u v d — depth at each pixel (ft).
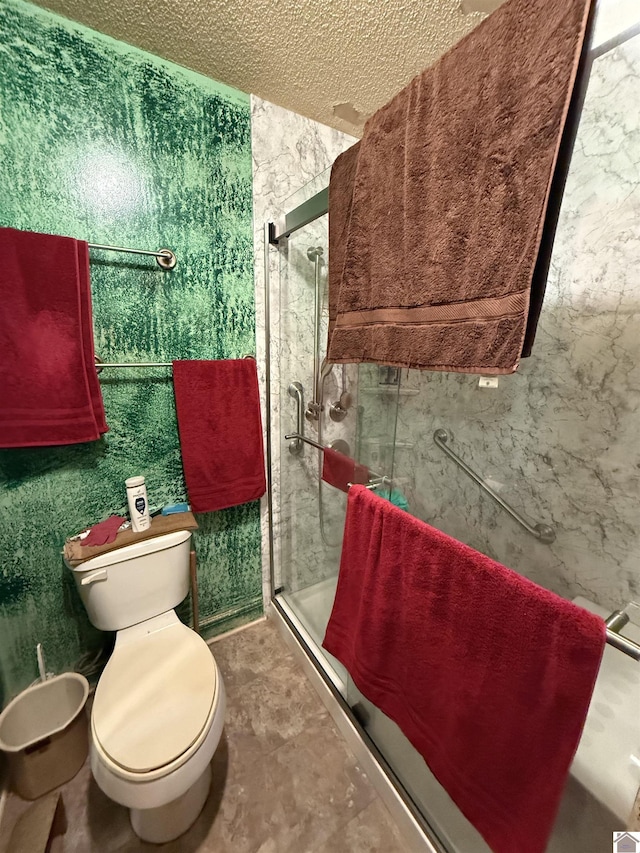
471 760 2.38
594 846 2.24
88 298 3.52
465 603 2.29
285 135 4.48
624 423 3.22
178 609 5.04
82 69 3.31
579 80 1.62
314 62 3.69
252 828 3.30
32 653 4.11
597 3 1.56
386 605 2.83
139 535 3.98
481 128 1.91
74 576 3.86
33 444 3.35
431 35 3.39
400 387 4.83
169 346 4.26
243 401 4.69
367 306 2.82
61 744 3.51
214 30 3.29
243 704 4.44
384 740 3.65
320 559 5.32
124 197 3.71
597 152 3.09
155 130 3.72
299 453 5.41
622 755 2.31
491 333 1.96
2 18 2.98
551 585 3.80
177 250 4.09
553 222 1.77
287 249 4.79
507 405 4.02
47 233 3.42
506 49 1.77
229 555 5.32
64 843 3.17
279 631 5.60
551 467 3.74
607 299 3.23
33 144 3.24
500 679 2.14
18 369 3.21
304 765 3.80
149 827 3.13
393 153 2.45
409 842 3.18
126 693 3.17
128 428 4.18
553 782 1.96
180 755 2.73
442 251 2.19
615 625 2.85
